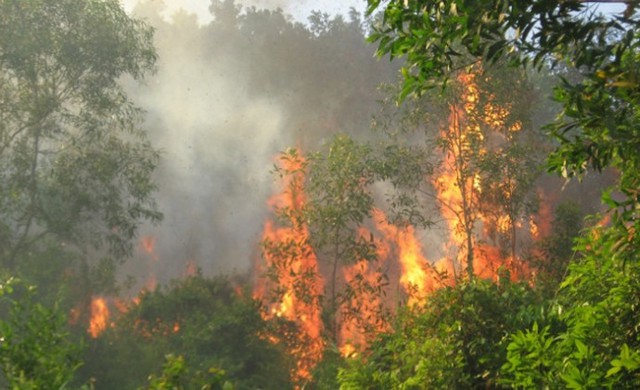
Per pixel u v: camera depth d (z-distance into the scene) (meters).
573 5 5.77
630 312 7.40
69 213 21.72
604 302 7.51
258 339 17.92
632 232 6.40
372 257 18.67
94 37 21.16
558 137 6.18
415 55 6.51
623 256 6.43
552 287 13.02
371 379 10.49
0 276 17.03
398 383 10.17
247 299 18.94
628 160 6.28
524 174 20.55
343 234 19.56
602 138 6.11
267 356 17.81
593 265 8.11
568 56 6.14
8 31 20.06
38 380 7.71
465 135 20.72
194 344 17.52
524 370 7.38
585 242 8.22
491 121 20.56
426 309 10.96
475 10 5.97
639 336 7.29
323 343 17.52
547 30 5.86
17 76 20.64
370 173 19.52
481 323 10.29
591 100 5.94
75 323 20.69
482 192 20.95
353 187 18.83
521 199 20.89
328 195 18.91
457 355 9.94
